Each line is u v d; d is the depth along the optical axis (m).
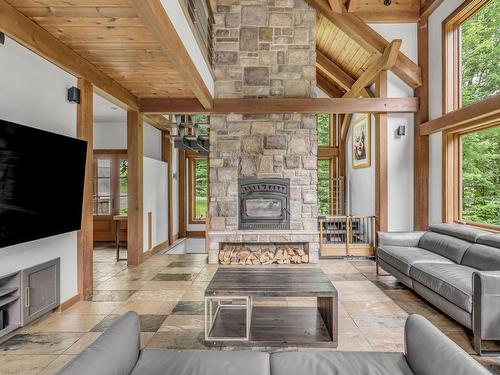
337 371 1.54
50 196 2.82
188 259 5.49
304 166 5.23
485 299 2.33
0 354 2.39
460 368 1.29
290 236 5.07
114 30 2.83
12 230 2.40
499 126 3.95
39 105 2.91
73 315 3.10
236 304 3.30
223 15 5.28
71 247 3.36
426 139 5.16
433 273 3.06
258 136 5.25
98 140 6.89
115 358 1.44
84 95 3.50
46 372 2.16
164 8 2.54
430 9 4.95
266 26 5.28
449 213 4.69
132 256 5.04
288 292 2.49
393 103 5.18
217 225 5.25
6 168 2.33
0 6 2.33
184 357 1.68
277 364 1.61
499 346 2.46
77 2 2.37
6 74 2.56
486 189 4.18
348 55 6.62
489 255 3.08
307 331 2.65
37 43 2.72
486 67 4.05
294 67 5.27
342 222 6.82
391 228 5.46
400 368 1.57
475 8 4.22
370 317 3.05
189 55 3.47
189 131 6.69
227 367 1.59
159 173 6.74
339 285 4.02
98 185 6.92
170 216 7.49
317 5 5.20
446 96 4.68
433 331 1.59
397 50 4.86
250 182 5.23
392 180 5.46
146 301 3.47
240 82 5.27
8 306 2.63
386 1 5.22
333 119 8.76
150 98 5.06
